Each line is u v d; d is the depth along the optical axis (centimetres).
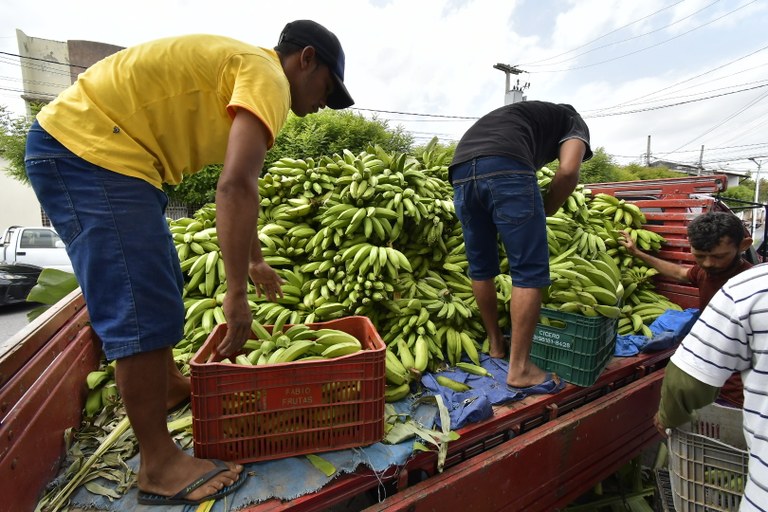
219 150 160
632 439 239
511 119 238
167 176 155
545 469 191
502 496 175
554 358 236
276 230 287
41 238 1030
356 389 160
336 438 160
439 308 261
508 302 281
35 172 135
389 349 249
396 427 174
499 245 317
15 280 876
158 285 141
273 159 1105
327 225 277
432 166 383
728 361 136
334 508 204
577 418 204
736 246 258
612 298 244
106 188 134
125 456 161
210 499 137
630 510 263
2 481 119
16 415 131
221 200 131
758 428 126
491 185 225
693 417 171
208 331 238
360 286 250
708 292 281
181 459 143
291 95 171
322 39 164
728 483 161
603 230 380
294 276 273
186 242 283
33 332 161
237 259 135
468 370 239
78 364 196
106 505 139
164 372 143
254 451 154
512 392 212
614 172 2275
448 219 315
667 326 303
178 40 147
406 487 160
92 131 135
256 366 150
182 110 146
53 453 155
